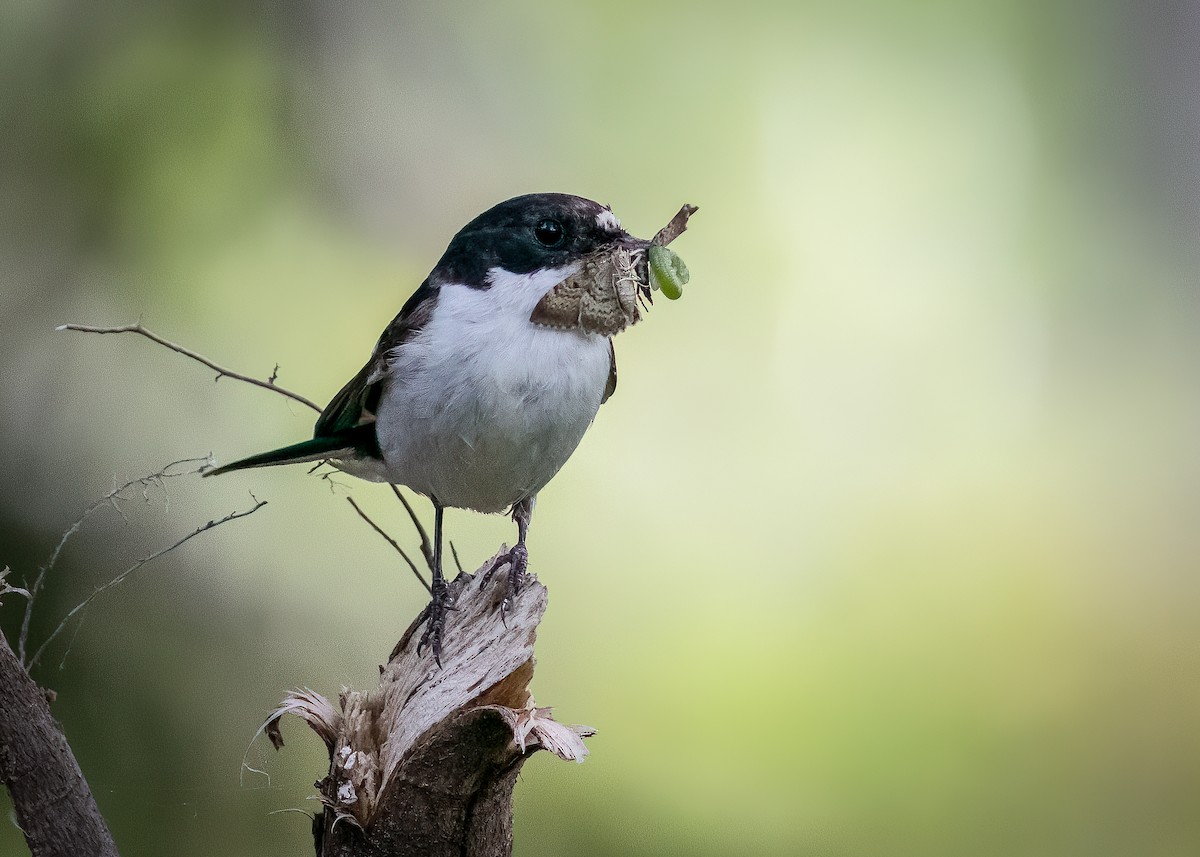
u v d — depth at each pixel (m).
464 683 5.26
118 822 8.26
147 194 10.58
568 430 6.47
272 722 5.51
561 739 4.98
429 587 5.80
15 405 9.70
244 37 11.03
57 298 10.10
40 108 10.33
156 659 8.91
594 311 6.42
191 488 9.86
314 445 6.83
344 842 5.16
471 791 5.09
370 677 9.71
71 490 9.41
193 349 10.39
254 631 9.54
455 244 6.65
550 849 9.91
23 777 4.83
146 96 10.63
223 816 8.60
